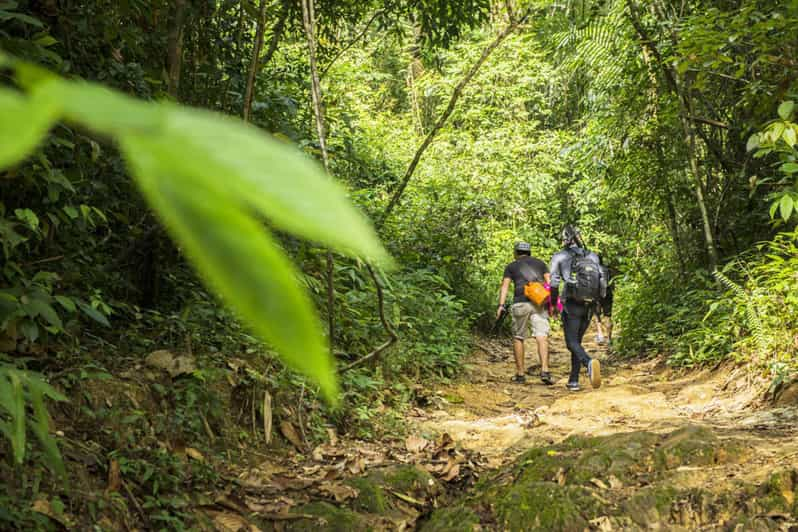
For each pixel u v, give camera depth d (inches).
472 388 296.0
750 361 249.6
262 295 8.3
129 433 137.5
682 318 347.3
